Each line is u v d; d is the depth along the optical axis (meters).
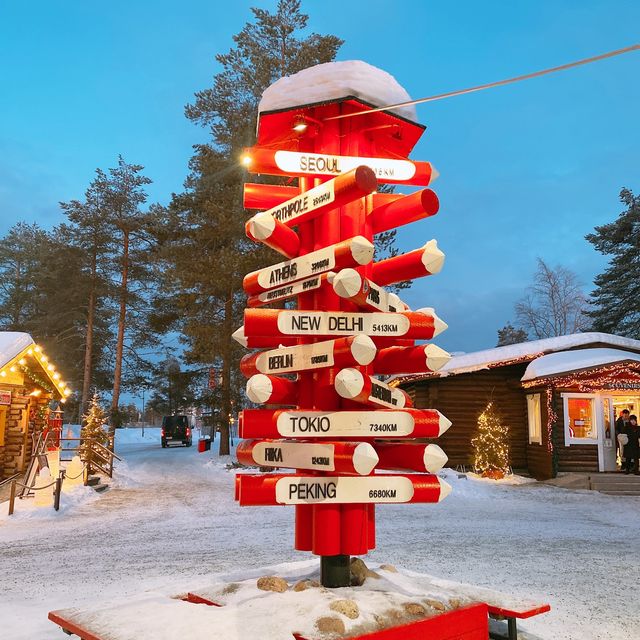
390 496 3.61
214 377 32.06
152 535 10.11
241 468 22.78
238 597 3.65
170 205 29.25
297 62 27.11
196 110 28.62
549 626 5.05
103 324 50.41
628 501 15.44
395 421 3.58
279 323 3.59
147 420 74.19
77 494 14.88
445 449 21.27
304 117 4.03
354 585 3.91
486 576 6.96
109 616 3.40
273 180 24.75
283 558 8.02
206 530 10.56
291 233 3.97
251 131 27.16
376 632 3.10
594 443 19.56
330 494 3.52
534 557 8.16
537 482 19.02
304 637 2.95
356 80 4.01
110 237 43.25
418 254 3.76
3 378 16.53
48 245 46.84
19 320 55.84
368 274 3.96
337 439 3.75
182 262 27.84
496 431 19.75
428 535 9.98
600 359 19.83
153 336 45.25
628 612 5.52
